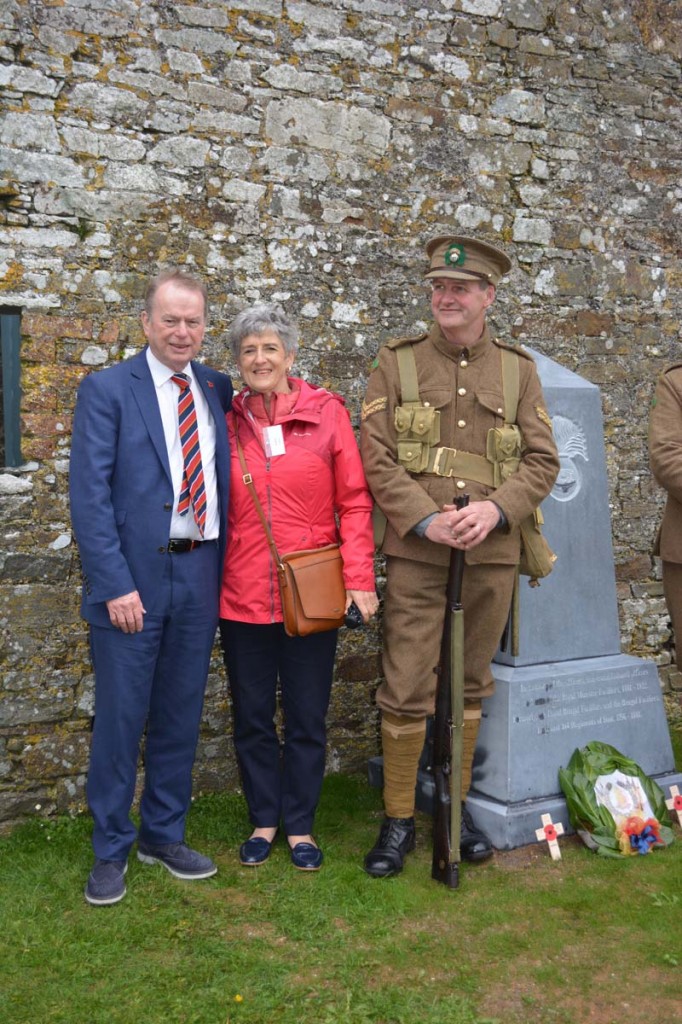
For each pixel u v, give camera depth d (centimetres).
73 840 303
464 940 250
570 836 311
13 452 318
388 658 292
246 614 278
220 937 248
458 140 376
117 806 265
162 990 226
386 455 285
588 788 304
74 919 255
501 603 292
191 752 281
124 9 319
